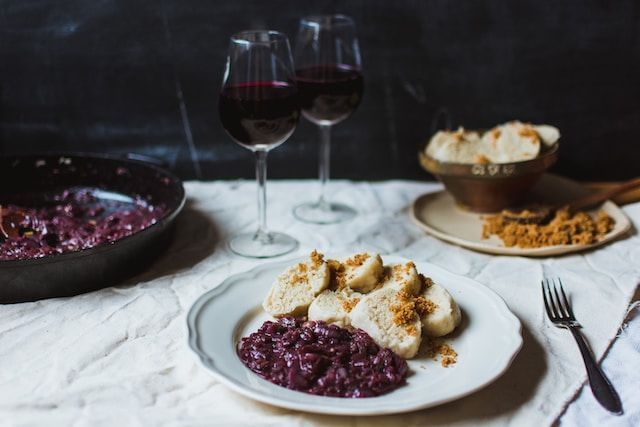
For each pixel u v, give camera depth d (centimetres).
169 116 180
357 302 112
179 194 145
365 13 171
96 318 119
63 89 178
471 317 115
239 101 129
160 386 103
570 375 105
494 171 148
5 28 172
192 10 171
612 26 168
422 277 120
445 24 170
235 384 96
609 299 125
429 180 184
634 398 100
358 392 97
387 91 177
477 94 176
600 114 176
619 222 150
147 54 175
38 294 123
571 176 182
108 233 138
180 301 125
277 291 117
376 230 153
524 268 136
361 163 183
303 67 154
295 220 159
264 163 144
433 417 97
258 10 171
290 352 103
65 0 170
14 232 138
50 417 97
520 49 171
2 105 179
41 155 161
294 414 97
